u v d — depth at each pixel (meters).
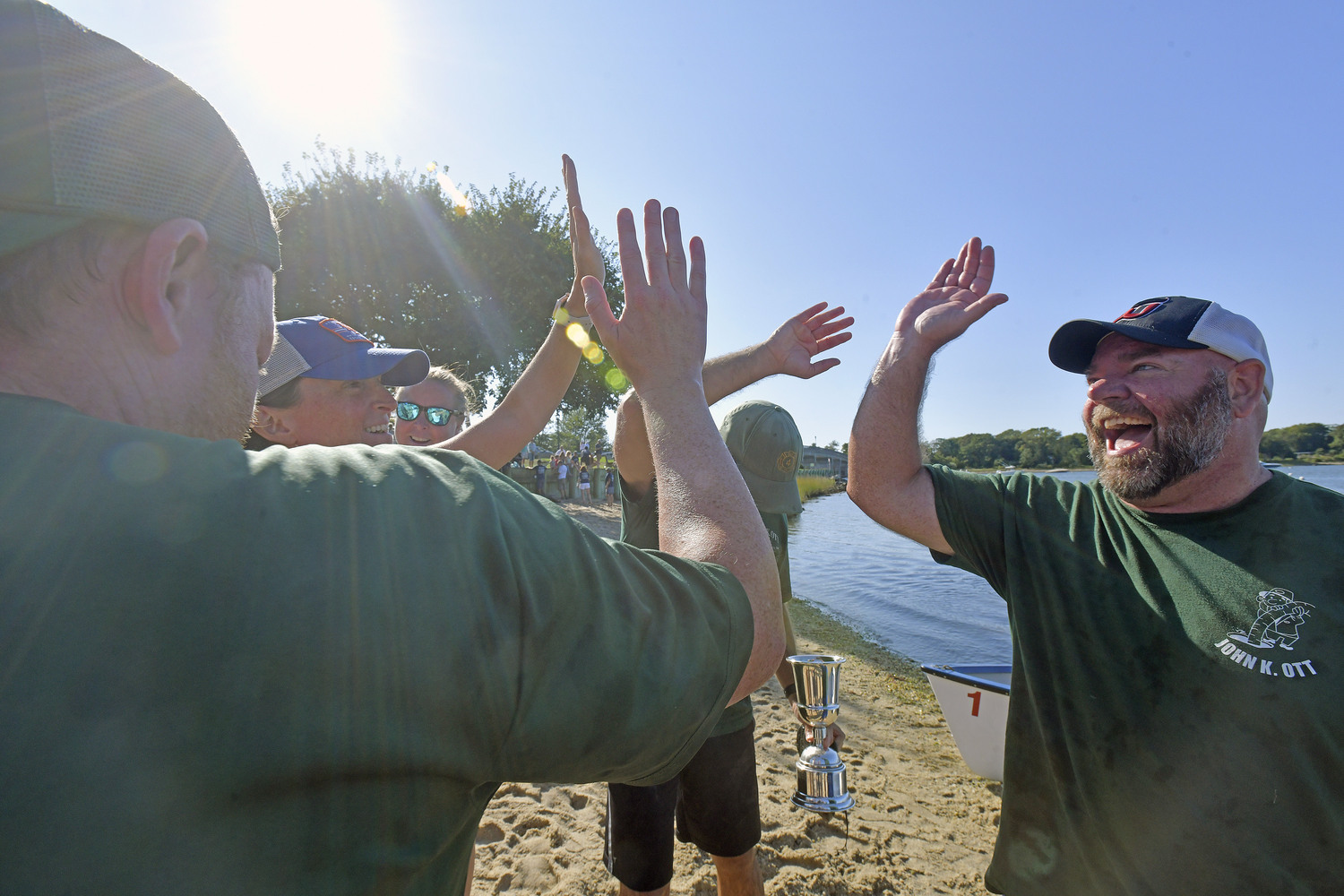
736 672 0.73
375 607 0.53
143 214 0.57
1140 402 1.55
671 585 0.71
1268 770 1.32
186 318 0.62
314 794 0.52
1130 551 1.58
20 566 0.46
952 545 1.85
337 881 0.53
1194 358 1.54
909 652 8.60
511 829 3.53
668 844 2.12
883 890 3.15
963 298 1.86
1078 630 1.58
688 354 0.94
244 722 0.49
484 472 0.67
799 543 22.50
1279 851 1.30
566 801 3.82
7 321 0.55
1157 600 1.50
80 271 0.56
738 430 2.47
